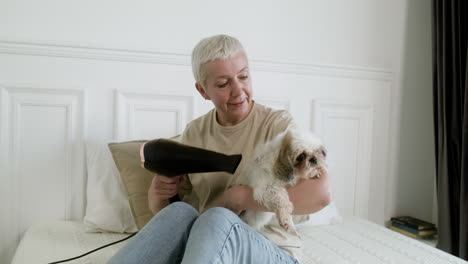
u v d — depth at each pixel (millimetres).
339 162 2732
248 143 1465
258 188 1285
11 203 2014
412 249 1733
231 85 1388
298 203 1282
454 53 2482
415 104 2963
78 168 2119
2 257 2014
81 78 2109
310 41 2643
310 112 2633
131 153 1967
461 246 2404
